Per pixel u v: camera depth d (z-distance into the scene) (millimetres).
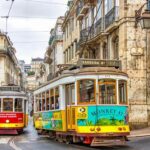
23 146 19312
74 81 18328
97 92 17656
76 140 18438
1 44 70875
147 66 28422
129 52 28312
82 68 18406
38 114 26062
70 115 18750
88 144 19250
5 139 24594
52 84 21797
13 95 29375
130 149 16938
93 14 37500
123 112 17875
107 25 32031
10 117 29125
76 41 46562
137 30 28391
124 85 18266
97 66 19406
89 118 17469
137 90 28219
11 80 83000
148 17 19344
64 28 57062
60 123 20016
